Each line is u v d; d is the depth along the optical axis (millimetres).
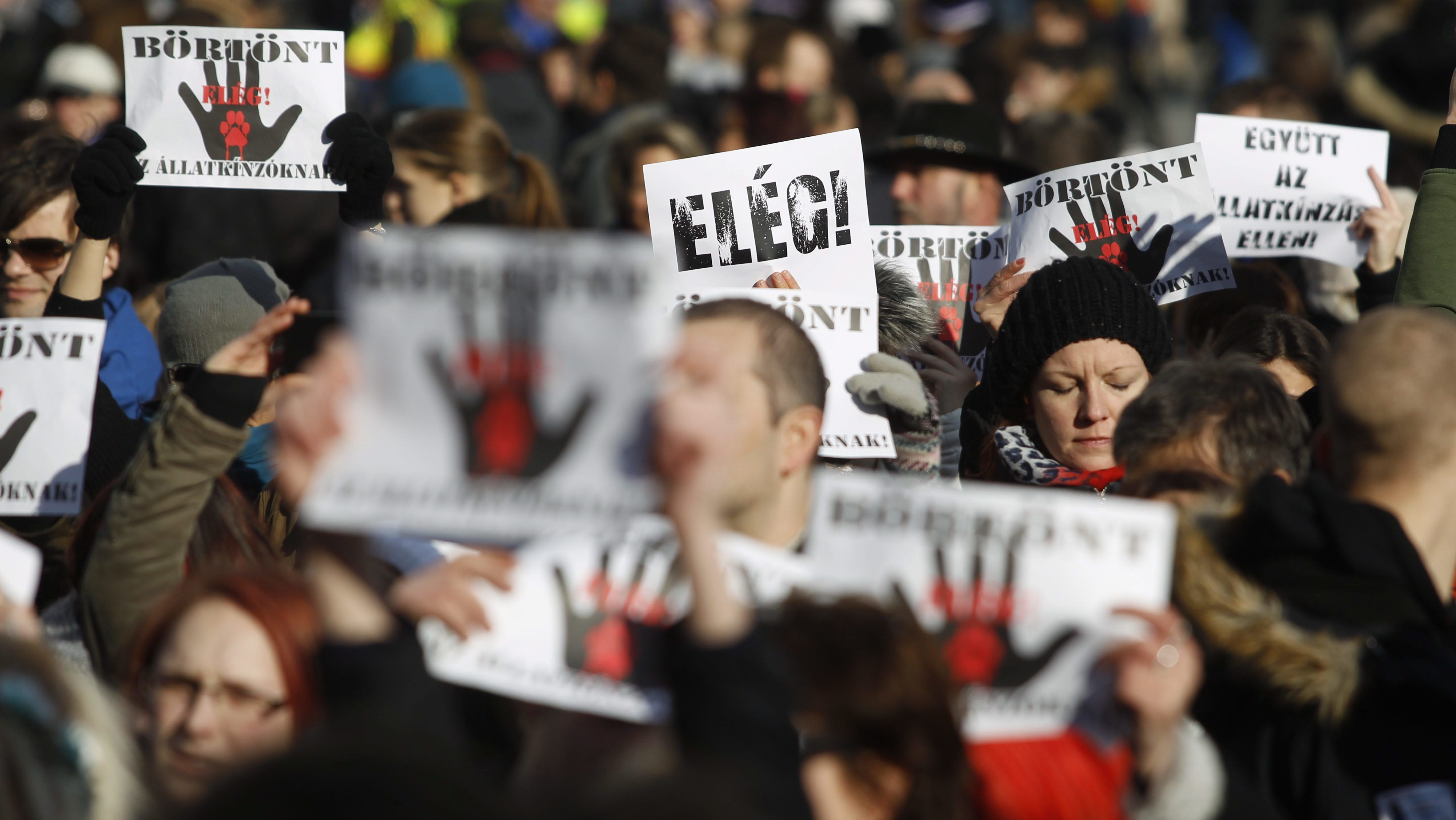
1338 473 9594
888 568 8133
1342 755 8492
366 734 4750
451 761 4723
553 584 8227
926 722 7375
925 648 7555
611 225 27969
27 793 6738
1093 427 13094
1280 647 8508
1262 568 9078
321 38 15531
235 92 15469
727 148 31422
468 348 6961
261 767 4555
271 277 14156
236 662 8539
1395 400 9164
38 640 7293
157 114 15422
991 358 13820
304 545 11586
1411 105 33688
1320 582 8875
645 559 8273
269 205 22641
